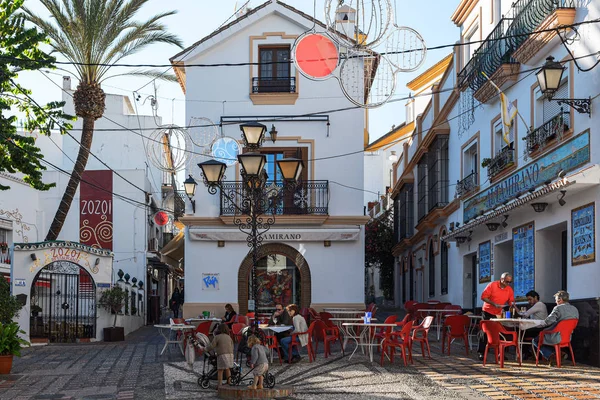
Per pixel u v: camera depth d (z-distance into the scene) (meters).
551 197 15.44
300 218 24.92
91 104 23.97
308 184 25.27
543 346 14.26
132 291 30.03
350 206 25.30
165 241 45.84
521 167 18.19
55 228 24.27
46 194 37.97
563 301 13.88
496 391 11.54
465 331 16.67
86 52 23.53
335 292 25.16
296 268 25.41
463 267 24.41
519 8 18.33
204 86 25.62
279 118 25.44
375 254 41.38
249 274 25.31
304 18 25.42
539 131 16.62
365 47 10.10
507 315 14.52
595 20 13.10
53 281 27.09
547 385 11.92
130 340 24.72
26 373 15.72
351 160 25.42
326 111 24.91
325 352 16.78
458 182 23.98
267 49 25.77
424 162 30.34
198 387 13.22
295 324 16.11
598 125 13.88
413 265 35.31
